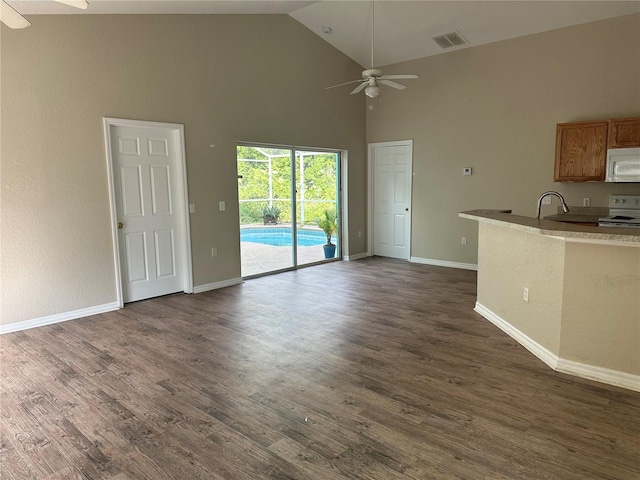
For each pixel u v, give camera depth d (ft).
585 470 6.54
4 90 12.42
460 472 6.53
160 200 16.42
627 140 16.01
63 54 13.43
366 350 11.33
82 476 6.56
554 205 18.81
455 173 21.67
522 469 6.58
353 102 24.04
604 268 9.18
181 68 16.37
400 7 17.87
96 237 14.56
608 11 16.48
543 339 10.63
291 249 21.97
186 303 15.88
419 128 22.76
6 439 7.54
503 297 12.72
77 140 13.89
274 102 19.79
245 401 8.75
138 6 13.82
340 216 24.63
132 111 15.10
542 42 18.44
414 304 15.56
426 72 22.18
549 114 18.57
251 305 15.58
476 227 21.26
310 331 12.80
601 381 9.40
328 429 7.73
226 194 18.33
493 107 20.10
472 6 17.24
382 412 8.29
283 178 21.30
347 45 22.15
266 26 19.17
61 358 10.96
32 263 13.26
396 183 24.26
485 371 10.02
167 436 7.57
